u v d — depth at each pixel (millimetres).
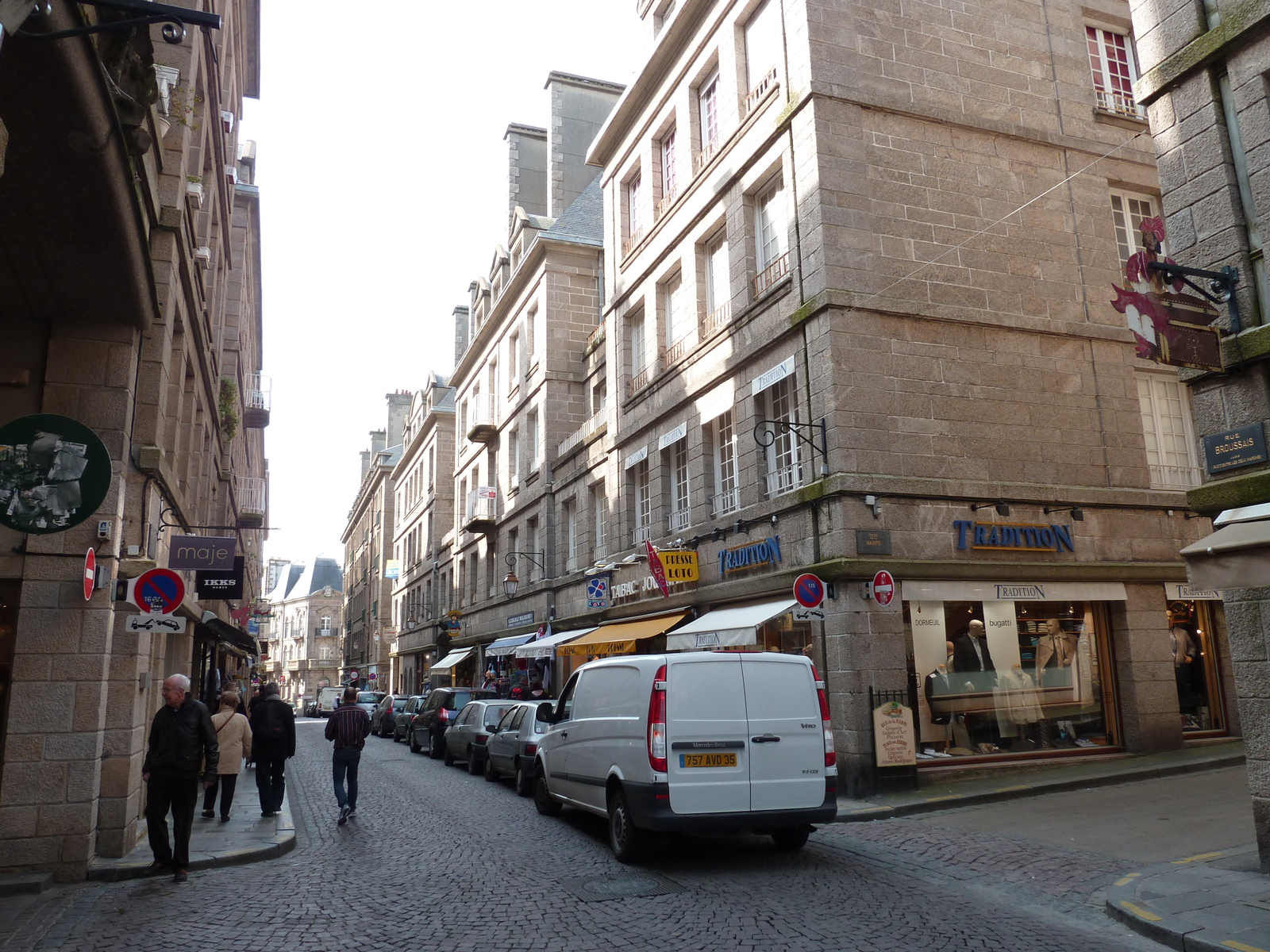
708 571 16906
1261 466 7371
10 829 8375
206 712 8938
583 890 7539
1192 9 8125
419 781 16516
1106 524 14844
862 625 12734
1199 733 15086
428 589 45500
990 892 7211
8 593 8906
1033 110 16172
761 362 15664
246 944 6215
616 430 21875
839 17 14969
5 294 8828
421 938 6266
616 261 22391
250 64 23734
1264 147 7492
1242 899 6273
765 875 7922
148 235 8672
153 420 10648
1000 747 13508
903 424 13867
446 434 45250
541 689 22953
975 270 14969
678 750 8281
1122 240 16672
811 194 14383
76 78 5969
